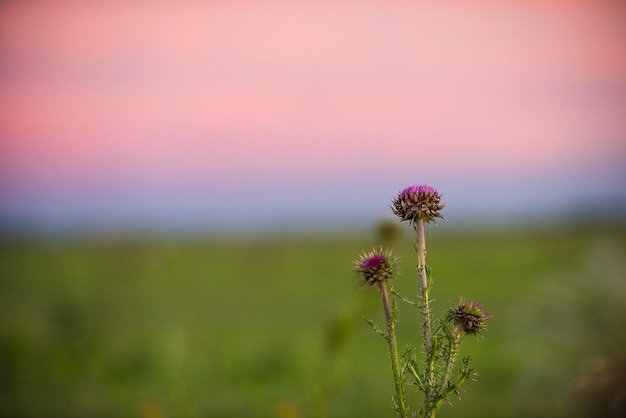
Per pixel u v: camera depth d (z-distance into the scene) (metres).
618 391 9.07
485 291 21.62
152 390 10.87
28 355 12.48
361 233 80.94
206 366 11.37
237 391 10.77
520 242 46.56
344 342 7.45
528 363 10.34
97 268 30.47
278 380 11.48
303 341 14.30
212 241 66.38
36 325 14.98
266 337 15.54
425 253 3.07
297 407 9.37
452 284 24.05
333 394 7.73
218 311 20.36
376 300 7.20
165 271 21.09
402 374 3.00
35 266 33.50
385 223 6.84
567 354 9.82
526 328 10.52
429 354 2.95
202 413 9.55
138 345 13.70
